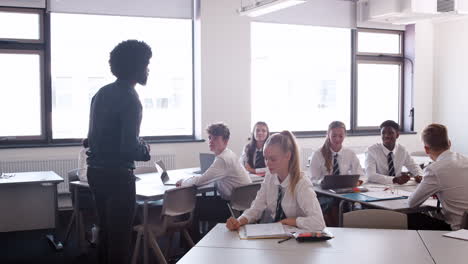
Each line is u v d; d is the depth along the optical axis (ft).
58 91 20.04
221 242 7.98
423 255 7.27
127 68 8.70
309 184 8.96
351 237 8.28
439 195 10.93
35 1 18.92
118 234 8.60
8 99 19.38
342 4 24.56
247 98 22.48
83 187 14.43
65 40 19.98
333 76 25.40
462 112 25.52
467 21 24.95
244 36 22.27
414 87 26.61
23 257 14.24
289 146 9.00
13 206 15.75
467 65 25.12
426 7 21.53
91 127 8.71
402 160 15.37
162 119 21.91
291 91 24.40
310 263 6.92
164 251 13.67
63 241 15.84
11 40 19.10
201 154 15.33
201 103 21.67
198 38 21.65
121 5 20.20
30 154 19.12
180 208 11.91
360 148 25.05
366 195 12.17
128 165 8.64
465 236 8.27
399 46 27.04
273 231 8.36
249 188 12.82
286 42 24.09
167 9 21.03
